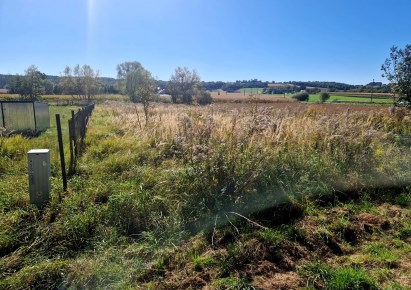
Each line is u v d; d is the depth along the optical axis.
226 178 4.45
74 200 4.37
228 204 4.20
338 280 2.80
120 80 70.00
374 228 3.82
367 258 3.21
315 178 5.14
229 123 7.00
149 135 8.58
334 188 4.93
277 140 5.98
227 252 3.24
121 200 4.13
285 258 3.19
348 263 3.14
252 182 4.54
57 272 2.90
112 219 3.91
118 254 3.23
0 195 4.56
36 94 53.44
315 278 2.88
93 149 7.75
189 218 3.96
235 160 4.72
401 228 3.80
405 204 4.55
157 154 6.85
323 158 5.61
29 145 8.14
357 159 5.64
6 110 13.08
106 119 16.42
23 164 6.43
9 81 58.19
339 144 6.06
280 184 4.65
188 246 3.39
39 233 3.56
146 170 5.69
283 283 2.81
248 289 2.72
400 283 2.79
